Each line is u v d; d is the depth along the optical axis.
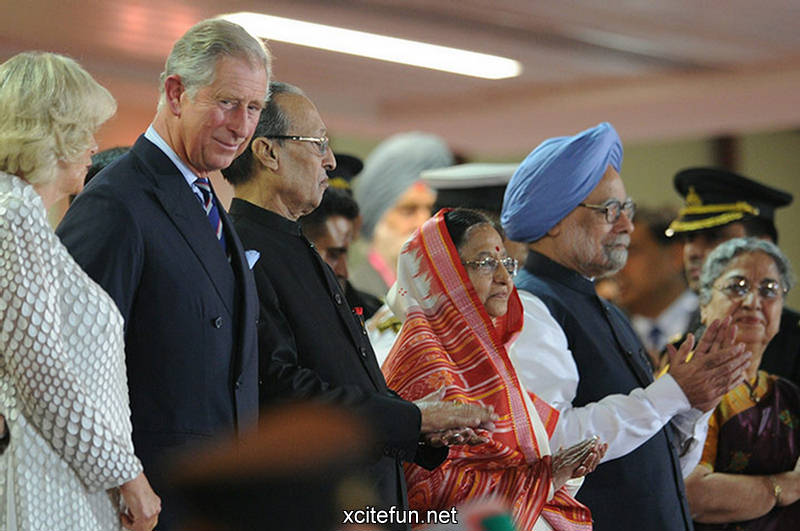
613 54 22.95
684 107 25.22
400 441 7.20
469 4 19.31
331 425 7.09
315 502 7.01
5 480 5.89
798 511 10.09
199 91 6.63
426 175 11.77
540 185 9.16
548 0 19.09
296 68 24.20
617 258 9.28
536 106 26.36
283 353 7.18
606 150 9.23
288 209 7.70
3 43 21.08
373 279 13.48
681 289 18.42
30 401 5.81
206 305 6.51
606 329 9.20
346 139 28.61
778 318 10.31
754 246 10.38
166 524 6.34
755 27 20.95
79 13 19.78
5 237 5.79
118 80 22.84
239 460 6.62
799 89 23.42
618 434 8.52
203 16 19.88
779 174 24.80
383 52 22.77
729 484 9.87
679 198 26.33
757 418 10.12
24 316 5.75
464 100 27.23
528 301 8.85
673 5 19.42
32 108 5.98
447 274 8.19
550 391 8.52
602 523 8.62
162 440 6.36
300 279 7.49
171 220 6.53
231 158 6.79
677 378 8.75
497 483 7.93
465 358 8.09
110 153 8.74
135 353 6.36
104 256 6.21
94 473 5.88
